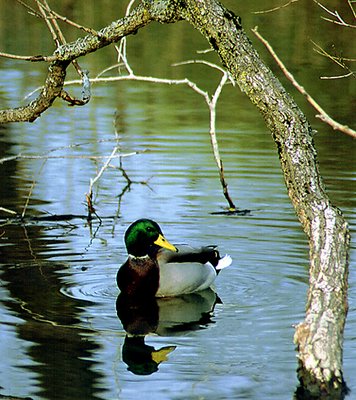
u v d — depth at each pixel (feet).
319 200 24.80
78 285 38.65
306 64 83.56
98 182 54.44
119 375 28.71
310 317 24.06
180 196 51.65
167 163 57.57
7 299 36.42
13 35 93.56
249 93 26.25
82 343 31.78
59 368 29.30
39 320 34.04
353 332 32.27
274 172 55.67
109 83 79.15
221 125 66.80
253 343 31.86
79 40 28.09
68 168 57.21
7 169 56.95
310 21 97.40
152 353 30.91
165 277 38.81
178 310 36.58
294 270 40.40
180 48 90.89
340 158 58.23
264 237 44.80
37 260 41.73
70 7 100.63
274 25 96.02
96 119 67.97
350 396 25.34
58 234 45.68
